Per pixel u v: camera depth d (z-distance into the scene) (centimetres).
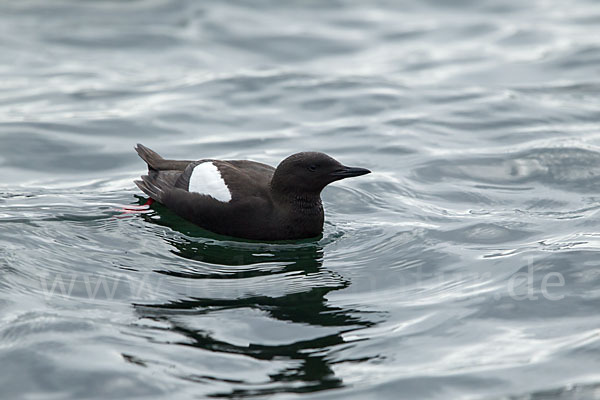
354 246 1176
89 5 2562
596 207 1279
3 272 1031
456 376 811
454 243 1166
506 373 815
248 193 1214
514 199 1345
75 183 1434
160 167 1348
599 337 876
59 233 1179
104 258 1107
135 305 970
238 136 1661
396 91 1912
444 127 1691
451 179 1435
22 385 791
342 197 1356
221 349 868
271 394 783
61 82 1972
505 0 2644
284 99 1870
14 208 1270
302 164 1180
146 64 2136
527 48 2219
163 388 789
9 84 1948
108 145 1606
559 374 809
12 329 889
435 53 2212
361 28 2430
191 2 2597
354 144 1611
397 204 1327
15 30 2347
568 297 976
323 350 870
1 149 1556
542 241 1151
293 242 1204
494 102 1823
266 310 966
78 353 845
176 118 1745
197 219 1245
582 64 2070
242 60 2186
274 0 2639
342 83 1969
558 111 1759
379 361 846
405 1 2653
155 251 1145
